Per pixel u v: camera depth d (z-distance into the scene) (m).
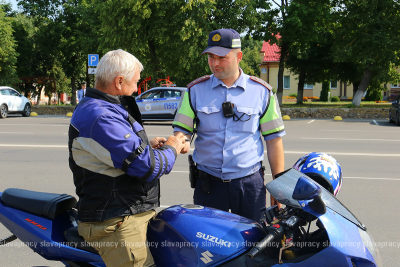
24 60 36.12
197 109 2.57
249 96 2.54
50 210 2.27
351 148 9.85
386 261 3.45
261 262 1.87
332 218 1.87
